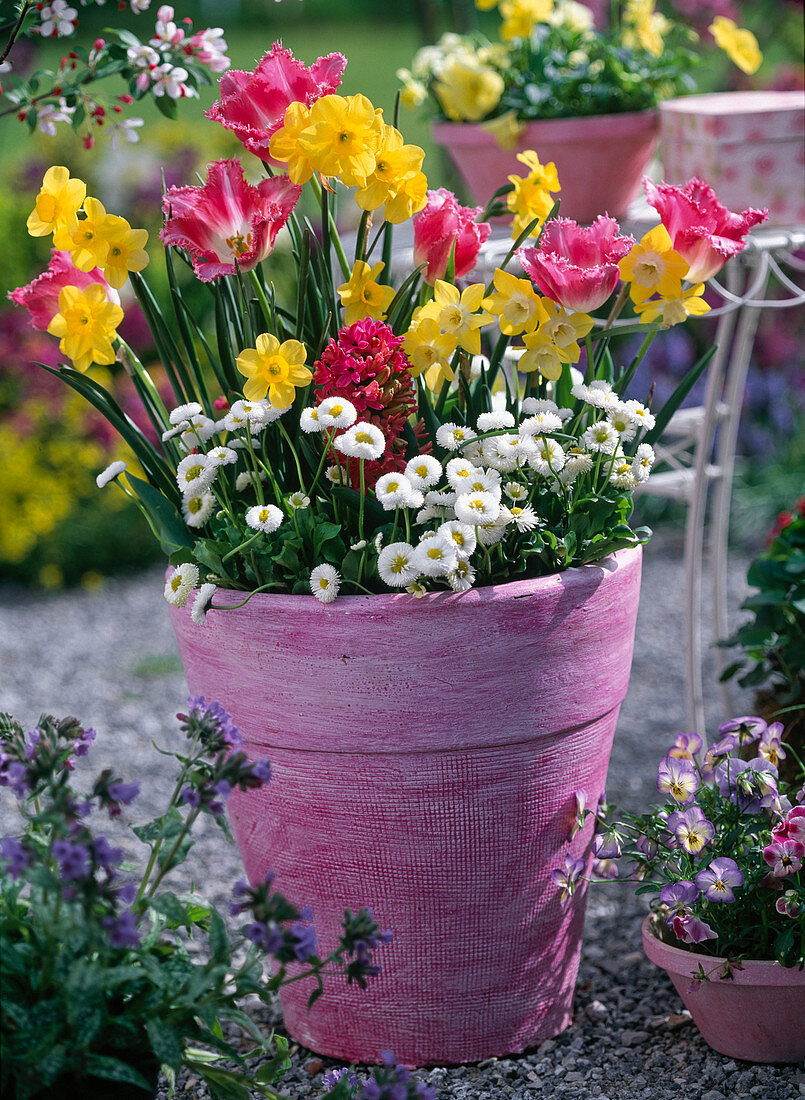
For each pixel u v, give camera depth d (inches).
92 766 117.2
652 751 116.4
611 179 91.5
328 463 63.3
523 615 58.3
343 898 62.8
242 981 48.1
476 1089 63.6
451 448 60.2
